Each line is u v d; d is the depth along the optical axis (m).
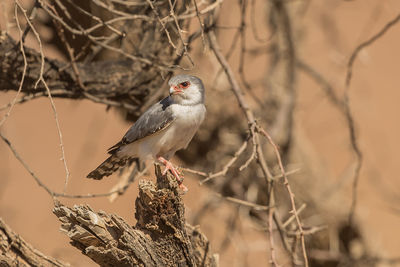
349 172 12.47
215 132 11.63
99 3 7.87
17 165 17.77
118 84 9.38
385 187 14.52
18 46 8.09
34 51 8.34
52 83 8.68
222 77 11.30
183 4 9.16
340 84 13.23
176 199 6.50
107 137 15.88
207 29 9.01
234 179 11.82
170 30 9.65
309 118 15.48
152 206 6.48
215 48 8.87
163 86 9.66
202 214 12.24
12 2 9.30
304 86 17.20
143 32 9.68
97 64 9.38
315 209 12.62
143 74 9.63
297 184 12.47
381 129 21.44
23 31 8.79
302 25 13.38
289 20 12.80
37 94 8.58
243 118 11.69
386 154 18.70
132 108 9.97
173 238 6.62
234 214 11.97
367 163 16.62
